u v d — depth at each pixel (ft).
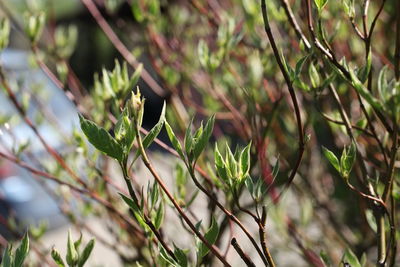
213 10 5.58
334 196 5.97
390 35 5.16
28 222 4.98
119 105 4.07
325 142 5.93
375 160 4.77
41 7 5.61
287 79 3.70
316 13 3.94
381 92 3.54
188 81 5.62
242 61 5.34
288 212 6.01
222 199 4.64
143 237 4.64
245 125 5.15
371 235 5.01
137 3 5.13
